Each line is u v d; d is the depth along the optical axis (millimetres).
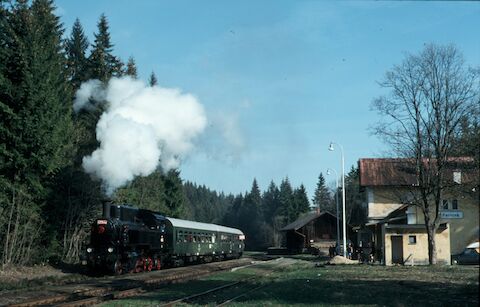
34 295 19344
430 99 34312
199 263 43812
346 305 15109
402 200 39125
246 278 26812
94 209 35938
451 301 15570
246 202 122375
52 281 24984
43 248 32375
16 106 29906
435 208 38250
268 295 17812
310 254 68000
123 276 28562
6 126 29531
